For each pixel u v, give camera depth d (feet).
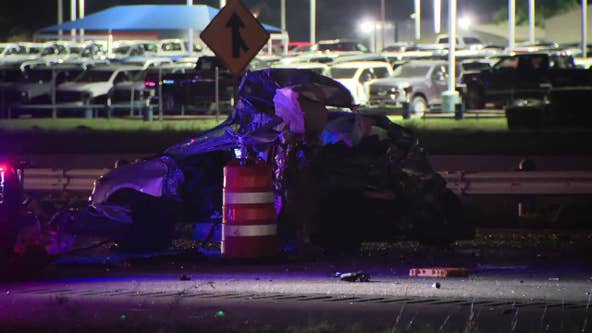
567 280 120.16
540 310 100.73
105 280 121.90
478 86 465.88
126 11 542.57
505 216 191.42
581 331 89.81
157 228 145.79
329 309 101.71
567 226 176.45
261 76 145.28
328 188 144.25
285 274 125.59
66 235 144.46
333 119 150.30
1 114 494.59
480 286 115.65
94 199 144.97
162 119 452.35
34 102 499.92
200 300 107.34
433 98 493.77
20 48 650.02
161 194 142.82
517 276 123.24
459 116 440.04
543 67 461.37
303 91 142.41
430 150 304.50
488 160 268.21
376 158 147.02
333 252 145.07
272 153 145.18
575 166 254.88
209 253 143.54
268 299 107.76
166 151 146.51
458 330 90.07
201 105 463.42
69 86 495.82
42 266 126.11
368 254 143.84
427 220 147.64
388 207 145.69
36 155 291.58
